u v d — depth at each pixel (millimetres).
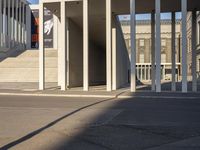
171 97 25781
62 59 32281
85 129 11758
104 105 19812
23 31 73750
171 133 11195
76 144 9430
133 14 29953
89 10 33438
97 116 14969
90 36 41906
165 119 14328
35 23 76250
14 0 68750
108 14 30734
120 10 34312
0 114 15469
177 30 80188
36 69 52688
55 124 12734
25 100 22938
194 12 34312
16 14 69688
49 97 25938
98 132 11242
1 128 11859
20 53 64438
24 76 51188
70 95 27203
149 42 87938
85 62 31438
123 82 46531
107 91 30734
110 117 14703
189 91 31500
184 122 13531
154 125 12758
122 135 10789
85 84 31547
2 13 63750
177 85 45344
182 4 29359
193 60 33656
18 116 14828
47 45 68500
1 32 61688
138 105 20031
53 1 31953
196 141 9977
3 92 29312
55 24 67562
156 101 22953
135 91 30422
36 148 8922
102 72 50812
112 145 9375
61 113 15852
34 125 12484
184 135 10875
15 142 9633
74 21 37031
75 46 37969
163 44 87750
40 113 15836
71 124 12766
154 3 32062
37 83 45062
